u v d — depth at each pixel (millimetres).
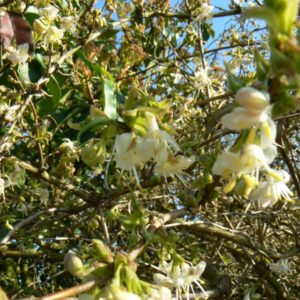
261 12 944
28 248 3539
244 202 3479
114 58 3666
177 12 3703
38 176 3023
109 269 1199
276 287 3074
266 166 1300
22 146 3475
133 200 1535
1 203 3160
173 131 1433
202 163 1784
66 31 3135
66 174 3123
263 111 1141
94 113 1389
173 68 3580
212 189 1918
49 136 3029
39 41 3072
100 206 2658
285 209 3523
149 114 1379
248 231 3701
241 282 3064
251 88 1111
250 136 1254
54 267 3797
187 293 1648
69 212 2918
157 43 3891
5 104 2746
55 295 1051
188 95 3482
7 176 2943
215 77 3621
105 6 3480
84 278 1187
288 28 953
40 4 2871
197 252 2814
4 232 3238
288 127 3633
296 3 940
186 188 2018
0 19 2111
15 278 3896
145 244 1482
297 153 4008
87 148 1489
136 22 3658
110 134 1390
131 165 1409
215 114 1233
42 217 3455
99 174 3475
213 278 2904
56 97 2877
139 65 3955
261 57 1126
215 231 3076
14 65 2709
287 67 965
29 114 3293
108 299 1134
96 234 3057
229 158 1265
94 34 3135
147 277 2920
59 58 2873
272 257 3090
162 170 1572
